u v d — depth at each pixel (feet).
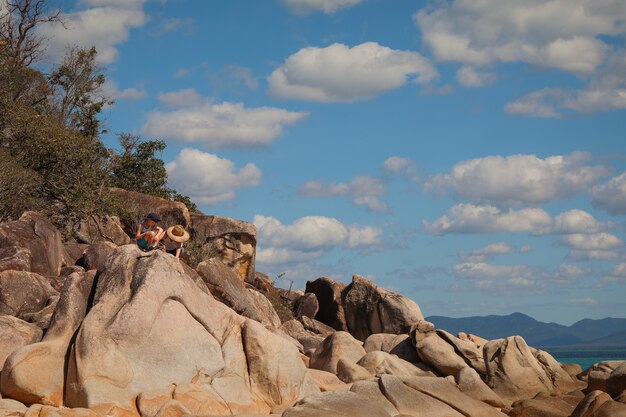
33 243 90.94
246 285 139.64
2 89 146.41
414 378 60.44
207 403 54.03
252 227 142.51
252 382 60.29
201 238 139.64
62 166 134.31
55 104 169.78
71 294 58.95
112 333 55.26
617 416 58.54
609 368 80.18
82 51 173.47
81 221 130.00
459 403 59.16
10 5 164.86
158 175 168.66
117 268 58.90
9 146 131.95
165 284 58.13
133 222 136.67
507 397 82.17
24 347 55.11
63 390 54.44
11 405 51.44
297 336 119.75
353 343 88.02
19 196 118.83
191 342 57.62
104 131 173.68
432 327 91.61
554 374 85.10
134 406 53.42
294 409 50.01
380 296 136.87
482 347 91.61
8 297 78.02
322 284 145.59
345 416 49.80
